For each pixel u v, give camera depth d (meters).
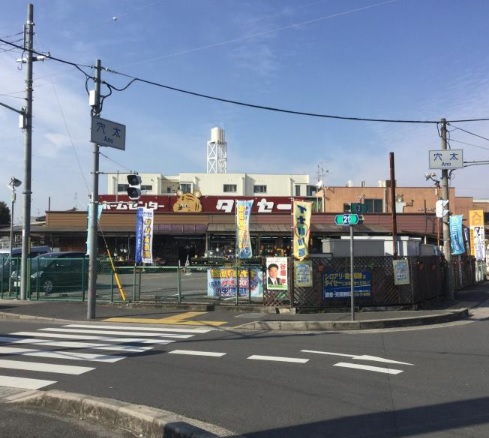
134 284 18.08
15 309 16.66
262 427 5.40
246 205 23.11
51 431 5.37
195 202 41.62
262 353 9.60
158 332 12.41
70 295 19.31
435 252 28.28
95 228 15.41
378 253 24.56
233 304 16.73
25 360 8.91
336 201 48.25
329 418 5.68
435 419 5.64
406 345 10.53
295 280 15.89
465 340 11.20
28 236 19.73
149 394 6.69
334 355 9.39
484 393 6.70
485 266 39.78
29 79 20.00
